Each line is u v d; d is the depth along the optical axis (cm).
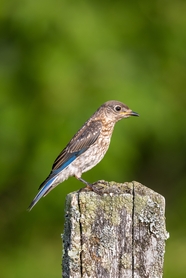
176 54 1633
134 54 1576
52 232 1591
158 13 1652
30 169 1465
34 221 1559
